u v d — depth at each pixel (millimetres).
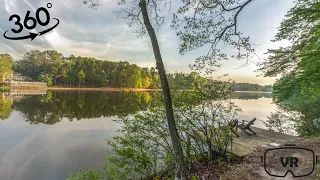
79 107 21297
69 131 10750
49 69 61406
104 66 65125
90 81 63375
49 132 10531
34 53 65812
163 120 4617
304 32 5730
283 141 6398
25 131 10688
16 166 6172
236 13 3951
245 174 3656
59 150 7641
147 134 4656
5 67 54156
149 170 4555
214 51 4164
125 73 60750
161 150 4621
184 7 3846
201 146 4992
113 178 4117
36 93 40438
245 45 4070
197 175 4121
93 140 8992
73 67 60375
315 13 4891
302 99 8750
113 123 13008
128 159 4371
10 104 21953
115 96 37750
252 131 7480
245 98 42406
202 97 4711
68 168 6027
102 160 6629
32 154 7242
